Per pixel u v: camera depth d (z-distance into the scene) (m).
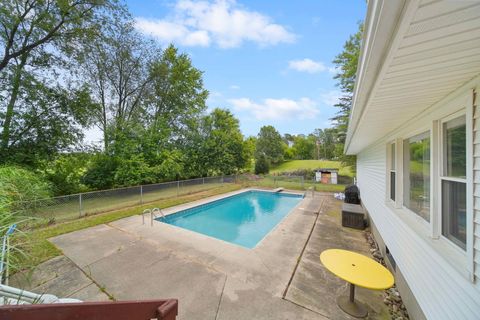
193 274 3.59
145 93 15.12
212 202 10.55
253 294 3.06
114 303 0.90
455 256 1.94
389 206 4.15
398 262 3.33
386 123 3.39
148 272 3.64
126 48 12.59
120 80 13.74
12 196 3.76
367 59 1.38
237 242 6.46
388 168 4.38
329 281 3.41
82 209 7.12
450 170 2.12
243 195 13.44
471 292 1.64
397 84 1.70
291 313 2.69
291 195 12.95
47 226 6.02
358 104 2.38
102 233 5.60
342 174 19.66
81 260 4.05
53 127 9.58
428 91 1.89
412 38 1.05
